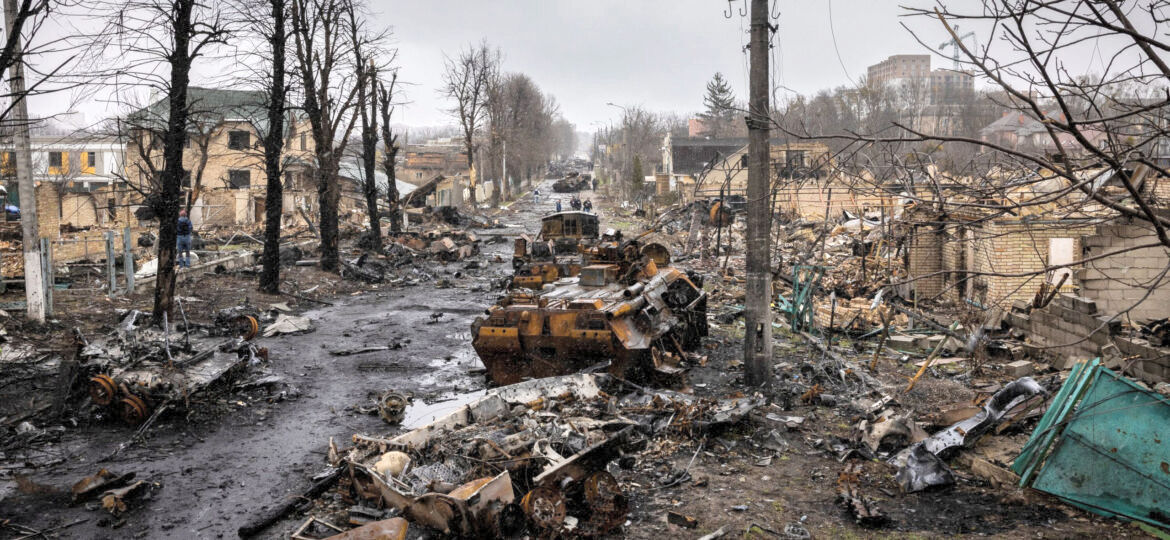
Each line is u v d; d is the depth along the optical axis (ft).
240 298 63.10
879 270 65.26
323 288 74.49
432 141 492.54
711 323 56.65
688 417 29.71
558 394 31.09
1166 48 11.50
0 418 31.55
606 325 34.45
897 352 45.85
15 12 40.52
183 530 22.59
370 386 39.63
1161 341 34.55
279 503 24.47
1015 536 20.81
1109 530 21.06
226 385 36.32
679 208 135.64
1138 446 21.93
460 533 19.54
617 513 22.35
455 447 23.48
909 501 23.91
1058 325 41.22
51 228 81.35
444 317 61.52
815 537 21.34
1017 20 11.66
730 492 24.79
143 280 62.23
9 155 79.66
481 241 133.18
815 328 52.08
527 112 303.89
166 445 30.14
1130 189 12.14
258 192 136.15
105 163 152.76
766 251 36.86
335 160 81.56
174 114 48.80
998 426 27.94
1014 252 51.42
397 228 120.47
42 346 41.60
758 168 36.40
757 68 35.65
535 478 21.15
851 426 31.55
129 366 33.47
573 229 77.66
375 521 20.95
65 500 24.67
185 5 47.78
